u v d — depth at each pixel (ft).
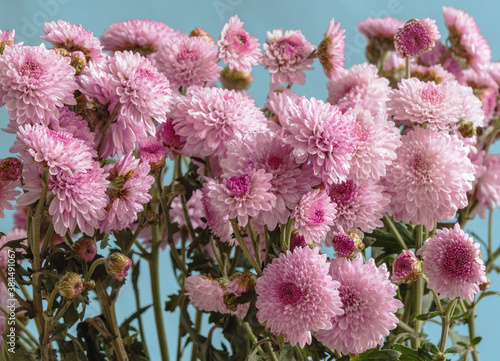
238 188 2.15
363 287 2.25
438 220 2.41
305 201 2.19
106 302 2.46
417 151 2.41
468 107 2.63
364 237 2.53
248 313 2.28
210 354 2.62
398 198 2.41
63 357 2.55
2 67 2.21
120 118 2.30
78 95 2.40
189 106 2.46
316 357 2.37
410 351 2.44
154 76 2.31
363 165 2.30
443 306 2.70
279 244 2.28
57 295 2.40
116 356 2.53
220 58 2.69
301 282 2.16
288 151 2.22
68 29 2.44
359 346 2.24
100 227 2.28
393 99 2.50
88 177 2.21
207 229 2.61
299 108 2.21
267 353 2.49
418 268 2.32
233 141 2.24
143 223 2.47
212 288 2.33
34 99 2.22
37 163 2.17
